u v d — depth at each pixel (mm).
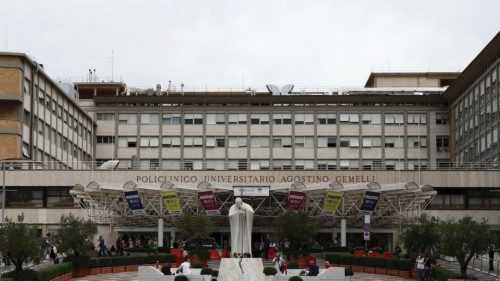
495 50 78375
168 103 101750
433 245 48812
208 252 56438
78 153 96875
